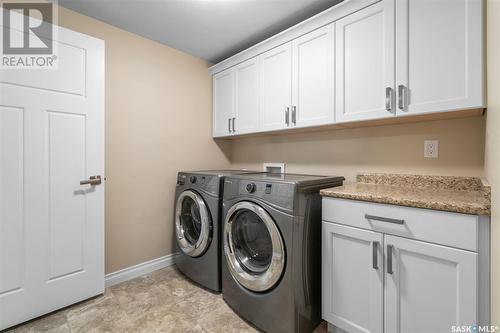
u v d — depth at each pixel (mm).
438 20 1294
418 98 1364
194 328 1572
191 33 2225
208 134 2828
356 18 1596
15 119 1542
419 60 1356
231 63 2535
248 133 2406
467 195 1285
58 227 1714
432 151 1617
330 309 1439
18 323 1556
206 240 1977
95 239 1889
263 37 2289
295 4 1803
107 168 2080
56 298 1704
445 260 1065
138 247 2277
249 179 1681
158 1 1775
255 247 1749
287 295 1414
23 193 1572
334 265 1427
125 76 2176
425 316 1120
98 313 1715
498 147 818
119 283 2135
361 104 1587
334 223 1421
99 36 2018
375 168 1875
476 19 1189
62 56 1717
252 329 1567
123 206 2180
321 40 1789
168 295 1952
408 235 1159
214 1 1773
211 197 1981
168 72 2469
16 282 1553
